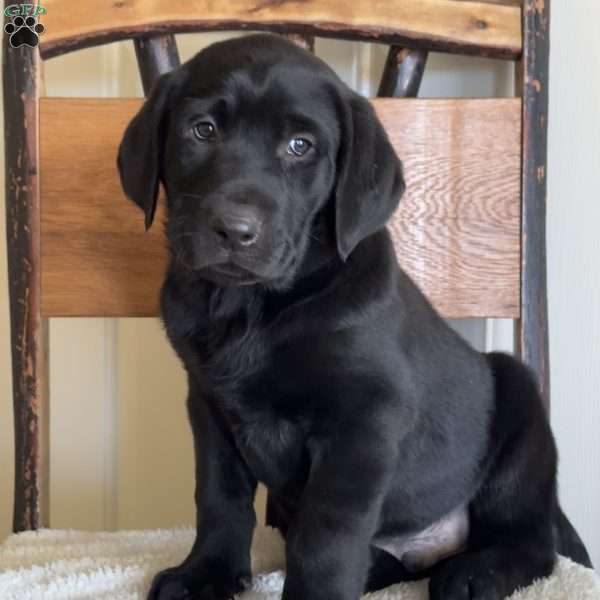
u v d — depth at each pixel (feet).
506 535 4.77
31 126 5.29
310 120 4.06
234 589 4.22
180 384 6.59
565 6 5.93
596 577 4.33
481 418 4.83
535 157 5.51
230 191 3.85
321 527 3.88
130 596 4.06
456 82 6.26
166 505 6.68
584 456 6.15
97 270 5.49
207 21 5.39
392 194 4.24
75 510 6.66
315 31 5.45
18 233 5.32
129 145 4.39
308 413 4.10
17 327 5.35
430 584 4.18
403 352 4.23
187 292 4.36
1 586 4.15
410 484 4.57
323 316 4.01
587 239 6.04
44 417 5.43
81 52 6.31
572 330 6.12
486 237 5.57
